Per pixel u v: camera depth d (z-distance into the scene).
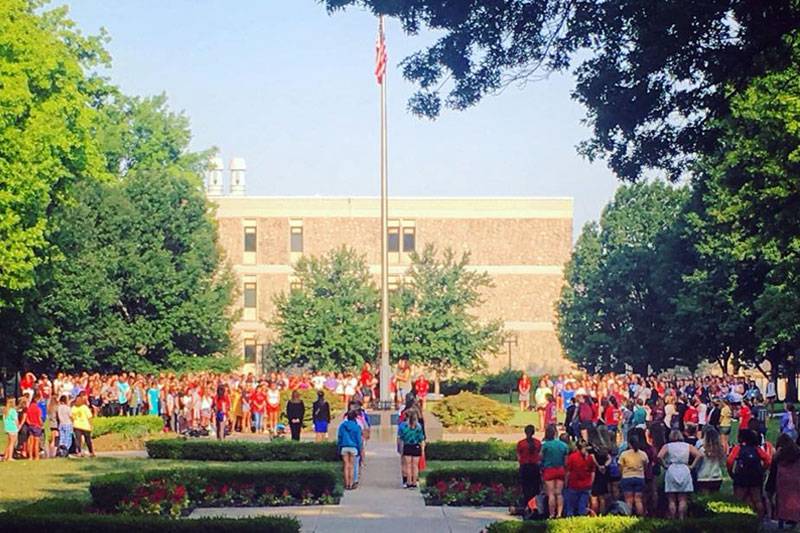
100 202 61.62
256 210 86.44
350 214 86.56
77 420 37.47
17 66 43.50
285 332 67.38
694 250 65.88
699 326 62.28
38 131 44.00
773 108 29.86
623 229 78.81
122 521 20.20
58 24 57.78
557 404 53.69
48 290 53.66
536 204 86.62
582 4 19.34
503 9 19.61
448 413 48.16
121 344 61.03
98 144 53.06
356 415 31.30
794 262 36.88
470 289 69.00
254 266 86.25
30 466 33.88
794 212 31.19
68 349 57.31
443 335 66.94
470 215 86.69
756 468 22.94
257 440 42.06
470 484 26.30
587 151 20.78
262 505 26.22
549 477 22.36
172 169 78.25
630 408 39.25
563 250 86.62
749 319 59.91
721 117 20.11
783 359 66.19
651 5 18.66
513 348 86.00
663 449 22.00
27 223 43.97
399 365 59.25
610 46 19.72
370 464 34.19
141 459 36.41
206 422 46.19
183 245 65.38
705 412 40.62
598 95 19.81
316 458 36.03
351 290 67.88
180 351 64.44
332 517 23.97
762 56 18.89
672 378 67.81
